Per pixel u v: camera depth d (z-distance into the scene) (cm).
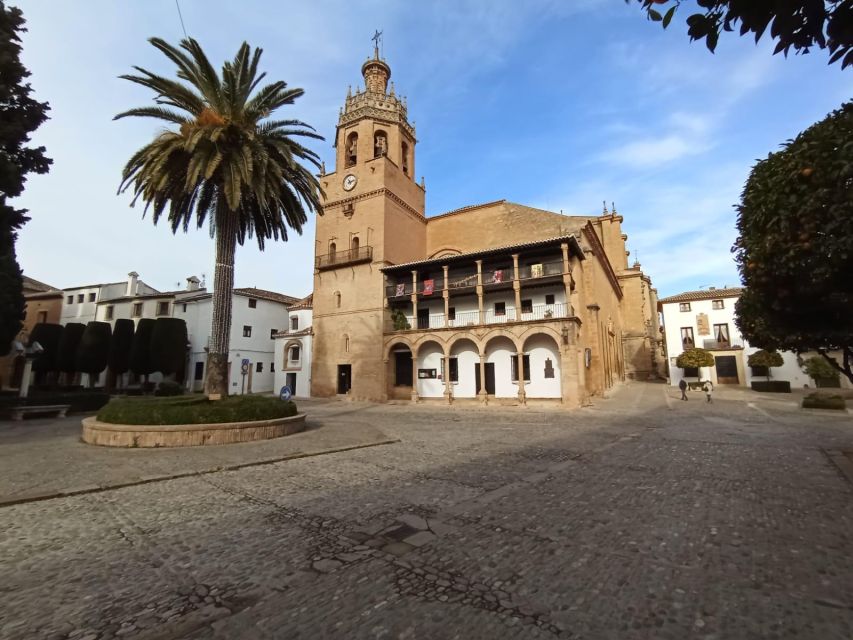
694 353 3425
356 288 3553
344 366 3588
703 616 355
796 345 875
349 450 1209
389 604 376
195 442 1245
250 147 1536
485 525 589
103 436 1243
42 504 688
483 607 371
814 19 239
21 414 2161
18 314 2405
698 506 670
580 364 2667
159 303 4462
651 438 1412
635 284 4841
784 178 566
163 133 1526
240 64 1588
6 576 434
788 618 351
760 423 1752
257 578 430
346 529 574
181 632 332
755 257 648
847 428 1545
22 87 1827
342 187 3775
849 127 489
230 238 1603
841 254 508
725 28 260
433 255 4103
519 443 1337
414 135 4128
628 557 479
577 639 322
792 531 556
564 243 2734
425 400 3195
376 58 3994
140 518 619
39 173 1922
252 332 4400
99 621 350
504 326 2808
